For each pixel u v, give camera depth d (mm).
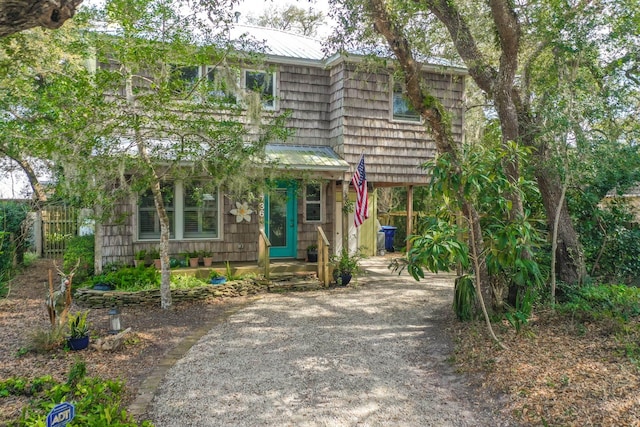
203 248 11172
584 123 7531
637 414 3842
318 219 12609
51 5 2713
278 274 10836
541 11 7852
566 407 4125
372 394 4762
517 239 5910
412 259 5598
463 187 5613
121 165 7707
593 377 4605
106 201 8234
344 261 11008
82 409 3553
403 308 8555
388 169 12719
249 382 5074
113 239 10234
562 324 6500
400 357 5891
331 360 5793
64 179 8094
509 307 7172
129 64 7633
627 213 9297
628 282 8766
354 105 12289
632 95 8391
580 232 8977
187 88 8344
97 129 7402
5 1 2549
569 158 7270
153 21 7543
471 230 6027
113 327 6660
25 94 7934
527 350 5570
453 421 4176
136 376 5238
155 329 7246
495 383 4832
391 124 12719
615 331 5902
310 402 4570
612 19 7770
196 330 7227
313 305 8906
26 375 5082
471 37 7973
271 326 7418
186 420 4172
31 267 12883
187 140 8328
